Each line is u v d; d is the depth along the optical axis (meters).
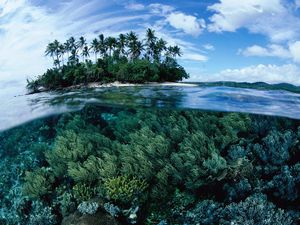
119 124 15.50
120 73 39.59
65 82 43.88
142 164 10.83
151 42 50.91
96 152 12.76
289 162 10.54
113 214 9.09
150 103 19.78
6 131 20.36
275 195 9.15
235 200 9.20
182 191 10.01
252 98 17.84
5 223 11.05
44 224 9.77
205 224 8.32
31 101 25.05
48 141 17.14
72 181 11.38
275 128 12.42
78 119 16.75
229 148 11.35
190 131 13.08
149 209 9.61
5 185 12.97
